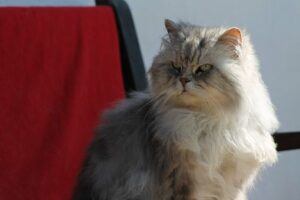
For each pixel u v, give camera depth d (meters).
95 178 1.42
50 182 1.50
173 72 1.35
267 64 1.91
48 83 1.51
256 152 1.37
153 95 1.37
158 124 1.35
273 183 1.98
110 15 1.57
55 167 1.50
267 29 1.90
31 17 1.50
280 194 1.99
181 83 1.33
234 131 1.36
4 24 1.48
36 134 1.49
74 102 1.52
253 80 1.38
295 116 1.96
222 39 1.36
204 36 1.38
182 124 1.34
